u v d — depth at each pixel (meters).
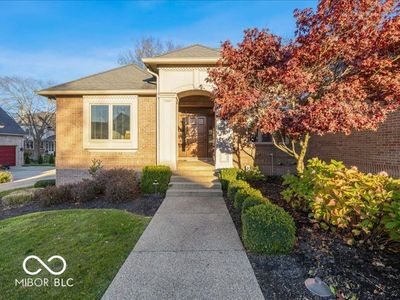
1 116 25.52
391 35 4.36
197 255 3.71
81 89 10.22
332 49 4.85
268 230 3.63
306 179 5.02
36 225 5.20
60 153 10.47
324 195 4.16
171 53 9.68
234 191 6.44
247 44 5.75
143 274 3.19
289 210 5.17
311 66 5.29
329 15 4.75
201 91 9.75
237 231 4.69
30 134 35.56
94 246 4.12
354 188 3.91
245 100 5.16
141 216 5.82
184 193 7.61
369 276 2.98
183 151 12.84
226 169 8.49
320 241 3.85
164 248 3.96
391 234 3.31
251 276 3.11
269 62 5.76
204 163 10.92
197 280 3.04
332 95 4.87
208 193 7.54
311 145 10.07
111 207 7.02
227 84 5.82
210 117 12.84
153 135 10.37
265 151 10.02
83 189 7.64
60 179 10.43
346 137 8.12
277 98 5.58
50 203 7.57
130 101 10.26
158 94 9.52
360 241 3.70
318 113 4.64
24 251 4.02
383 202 3.54
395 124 6.21
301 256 3.51
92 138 10.39
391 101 4.97
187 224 5.09
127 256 3.74
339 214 3.86
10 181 14.23
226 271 3.24
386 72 4.77
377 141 6.80
